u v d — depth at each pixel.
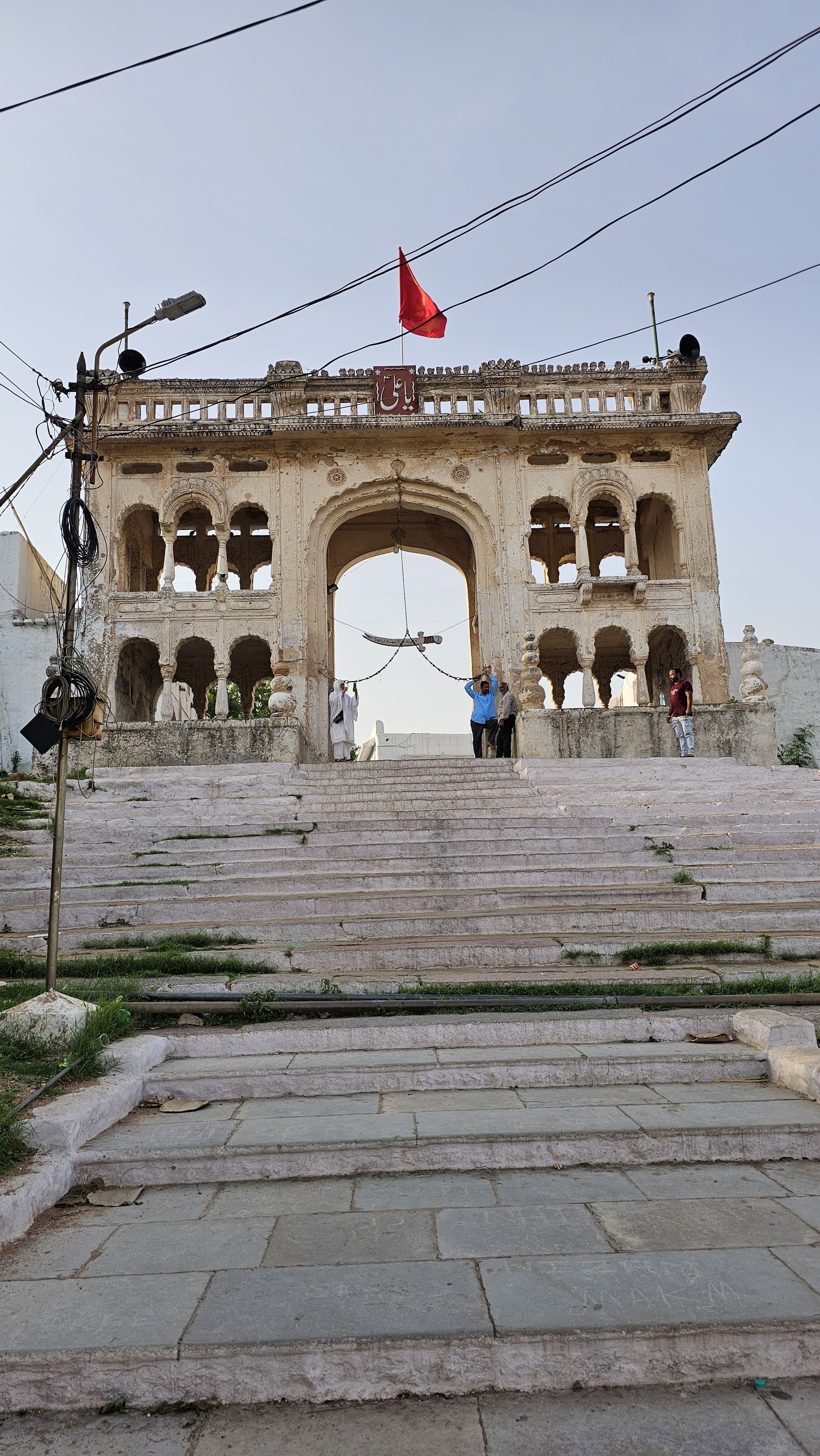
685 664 22.34
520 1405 2.88
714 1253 3.47
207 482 21.69
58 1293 3.32
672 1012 6.19
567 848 10.72
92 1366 2.95
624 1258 3.45
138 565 24.33
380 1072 5.39
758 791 13.08
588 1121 4.68
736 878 9.92
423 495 22.06
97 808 12.85
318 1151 4.42
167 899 9.82
